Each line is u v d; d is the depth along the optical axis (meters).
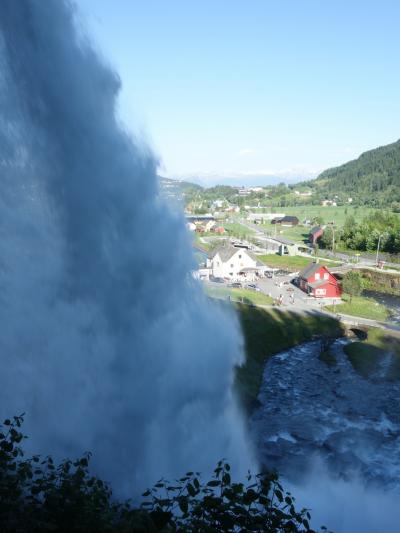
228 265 68.31
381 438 23.97
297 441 22.98
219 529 5.96
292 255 97.19
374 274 72.94
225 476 6.49
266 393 28.44
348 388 30.00
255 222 176.25
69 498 6.61
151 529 5.94
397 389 29.97
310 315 46.06
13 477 6.72
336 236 108.69
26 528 6.03
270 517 6.07
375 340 39.69
